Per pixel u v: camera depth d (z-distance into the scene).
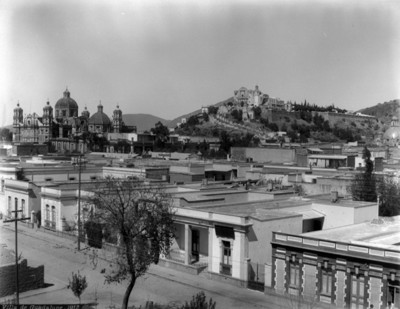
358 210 45.72
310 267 34.38
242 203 48.88
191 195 54.91
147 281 41.81
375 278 30.94
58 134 195.00
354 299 31.98
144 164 98.44
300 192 63.59
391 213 60.91
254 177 82.75
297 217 43.75
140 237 36.09
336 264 32.84
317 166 106.00
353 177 71.31
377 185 62.38
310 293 34.22
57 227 61.78
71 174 79.88
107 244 51.78
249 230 40.56
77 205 61.47
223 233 41.72
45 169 78.88
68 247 54.03
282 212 44.81
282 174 78.62
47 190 64.00
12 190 71.00
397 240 34.56
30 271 39.09
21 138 189.62
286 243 35.78
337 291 32.72
